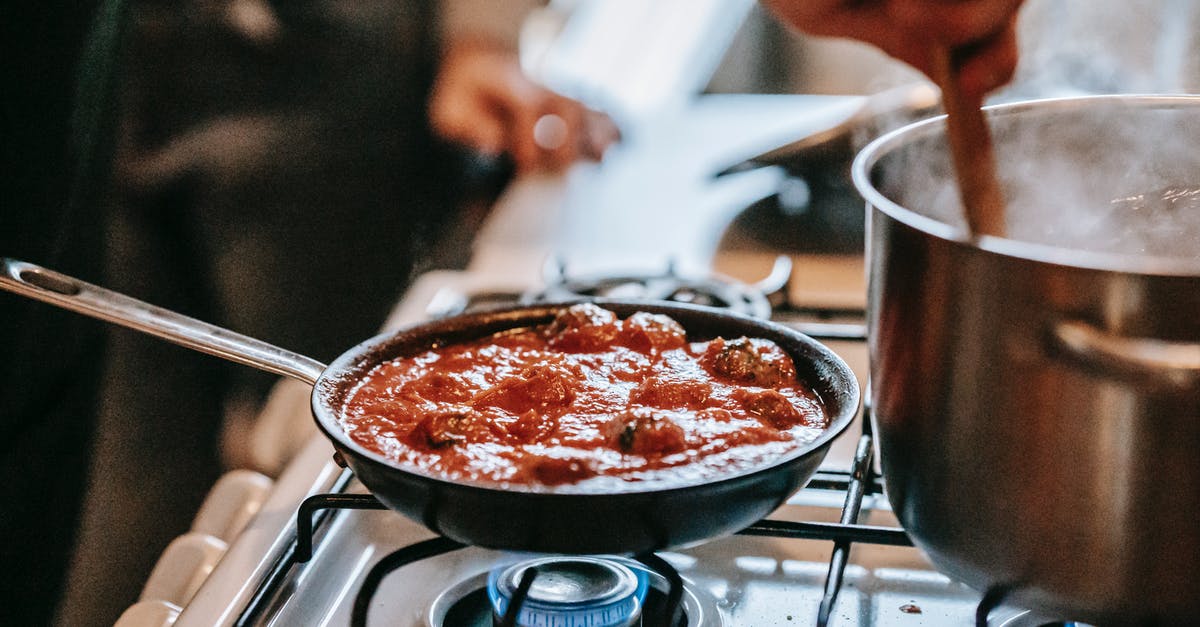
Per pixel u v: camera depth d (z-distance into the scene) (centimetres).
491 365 79
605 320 81
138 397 196
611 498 55
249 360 73
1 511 126
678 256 134
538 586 64
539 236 146
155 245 210
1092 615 56
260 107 226
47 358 127
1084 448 52
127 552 170
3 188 120
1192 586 53
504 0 203
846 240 136
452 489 56
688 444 64
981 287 53
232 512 87
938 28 68
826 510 79
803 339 77
